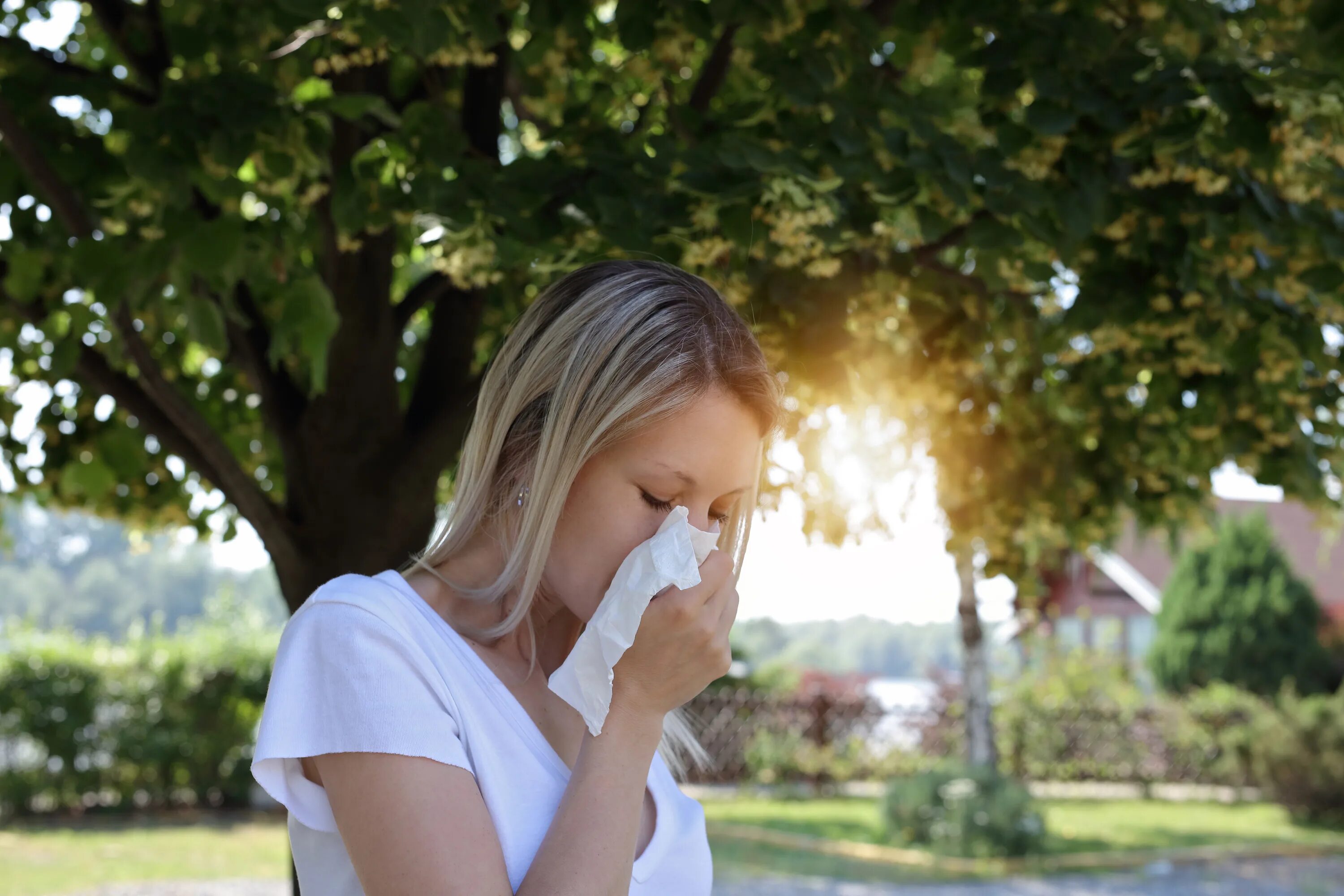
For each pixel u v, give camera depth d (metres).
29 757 11.87
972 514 4.78
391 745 1.02
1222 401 3.72
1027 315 3.85
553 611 1.31
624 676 1.07
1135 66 2.85
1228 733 14.43
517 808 1.09
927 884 8.69
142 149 2.65
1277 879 9.42
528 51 3.34
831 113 2.89
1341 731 12.52
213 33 3.18
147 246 2.86
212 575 88.25
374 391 3.49
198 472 3.52
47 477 4.52
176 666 12.05
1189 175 2.79
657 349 1.13
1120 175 2.86
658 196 2.61
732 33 3.27
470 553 1.24
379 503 3.48
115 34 3.36
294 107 2.78
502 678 1.19
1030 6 3.07
